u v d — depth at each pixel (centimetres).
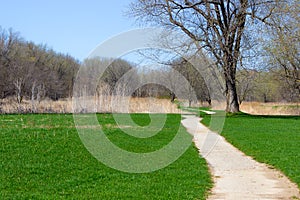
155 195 1098
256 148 2059
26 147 1898
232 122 3625
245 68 3931
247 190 1202
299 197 1123
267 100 6669
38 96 4438
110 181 1273
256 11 3747
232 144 2272
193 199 1072
